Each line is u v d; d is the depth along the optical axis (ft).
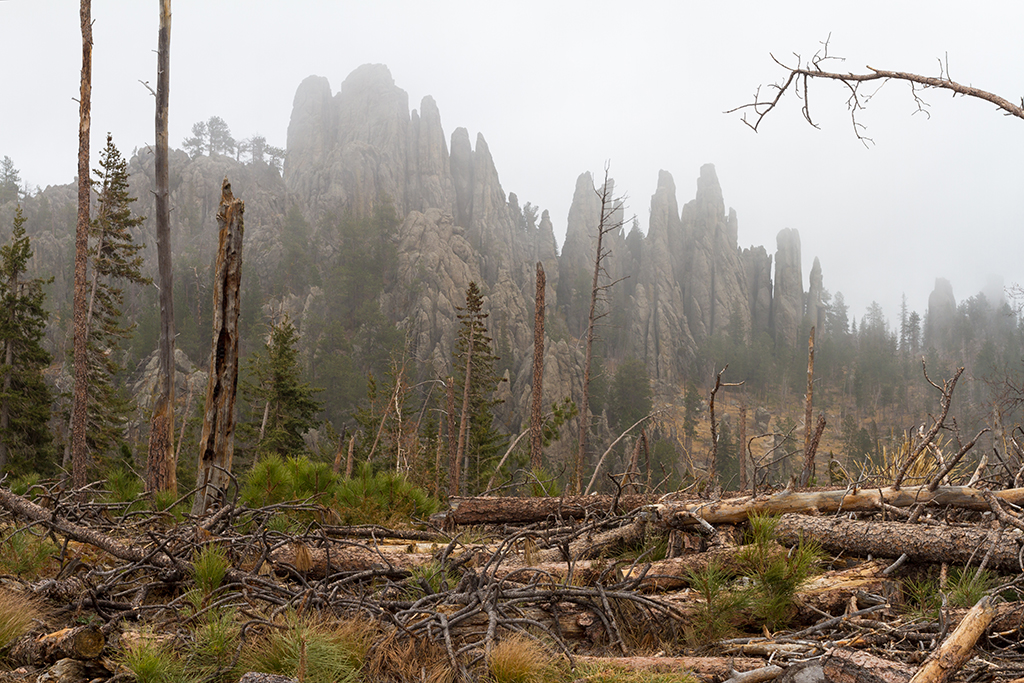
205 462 20.80
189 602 14.57
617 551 20.20
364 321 364.79
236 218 21.85
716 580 14.67
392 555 19.24
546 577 16.96
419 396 196.95
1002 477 22.16
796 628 14.99
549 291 548.31
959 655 9.14
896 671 10.25
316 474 27.53
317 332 344.90
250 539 17.83
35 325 106.52
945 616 12.48
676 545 19.25
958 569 16.44
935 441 22.94
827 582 15.97
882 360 506.48
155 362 259.60
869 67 16.90
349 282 399.03
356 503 27.78
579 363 360.07
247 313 333.42
